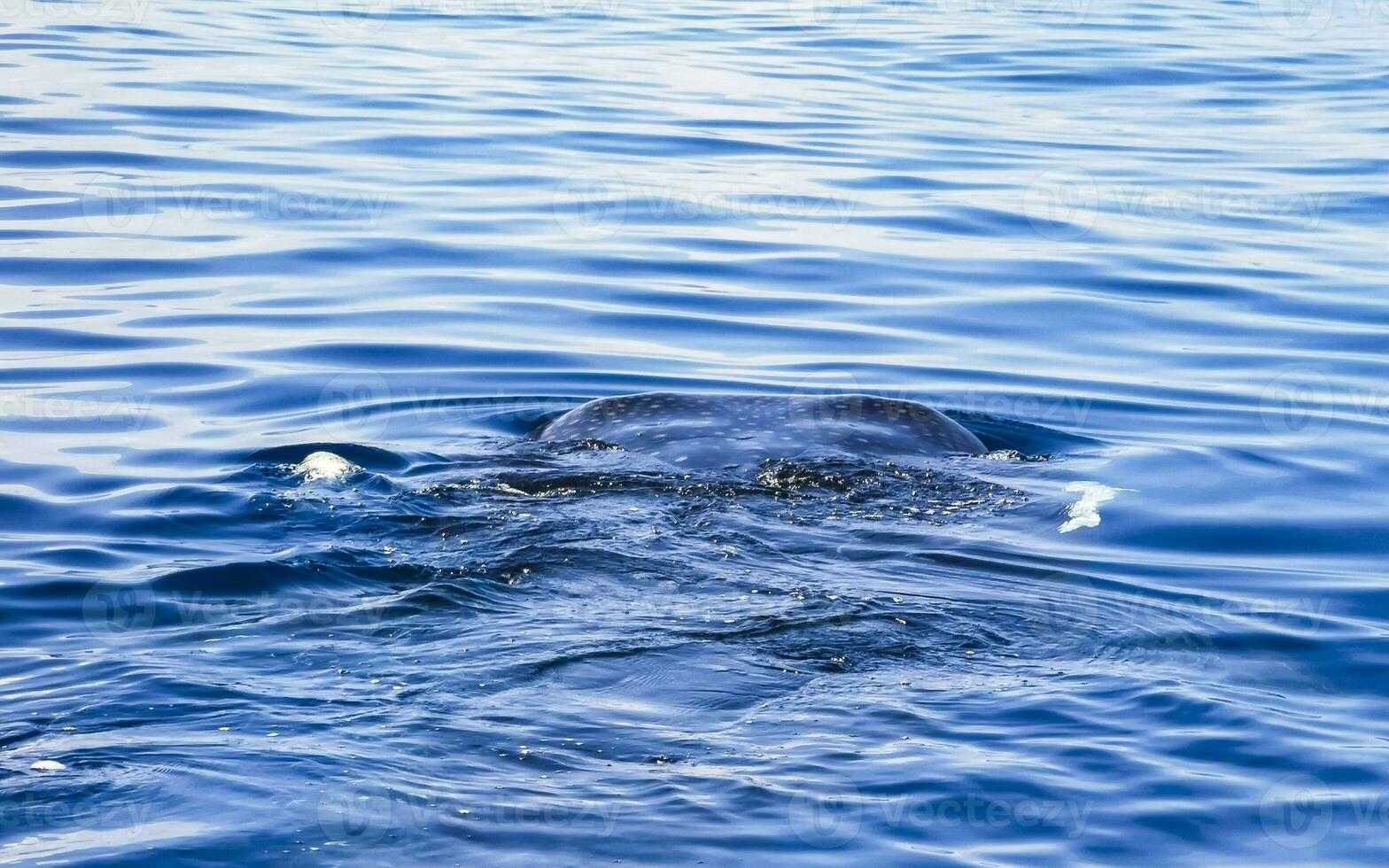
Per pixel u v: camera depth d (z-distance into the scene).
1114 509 9.06
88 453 9.85
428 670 6.42
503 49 25.42
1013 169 18.80
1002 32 28.39
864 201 17.27
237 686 6.26
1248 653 7.01
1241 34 28.77
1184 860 5.20
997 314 13.72
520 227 15.97
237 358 12.04
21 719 5.94
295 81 22.05
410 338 12.65
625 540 7.89
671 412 9.88
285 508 8.54
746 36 27.47
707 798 5.43
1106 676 6.57
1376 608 7.69
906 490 8.91
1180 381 12.03
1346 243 16.00
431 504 8.52
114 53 23.31
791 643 6.73
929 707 6.21
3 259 14.20
